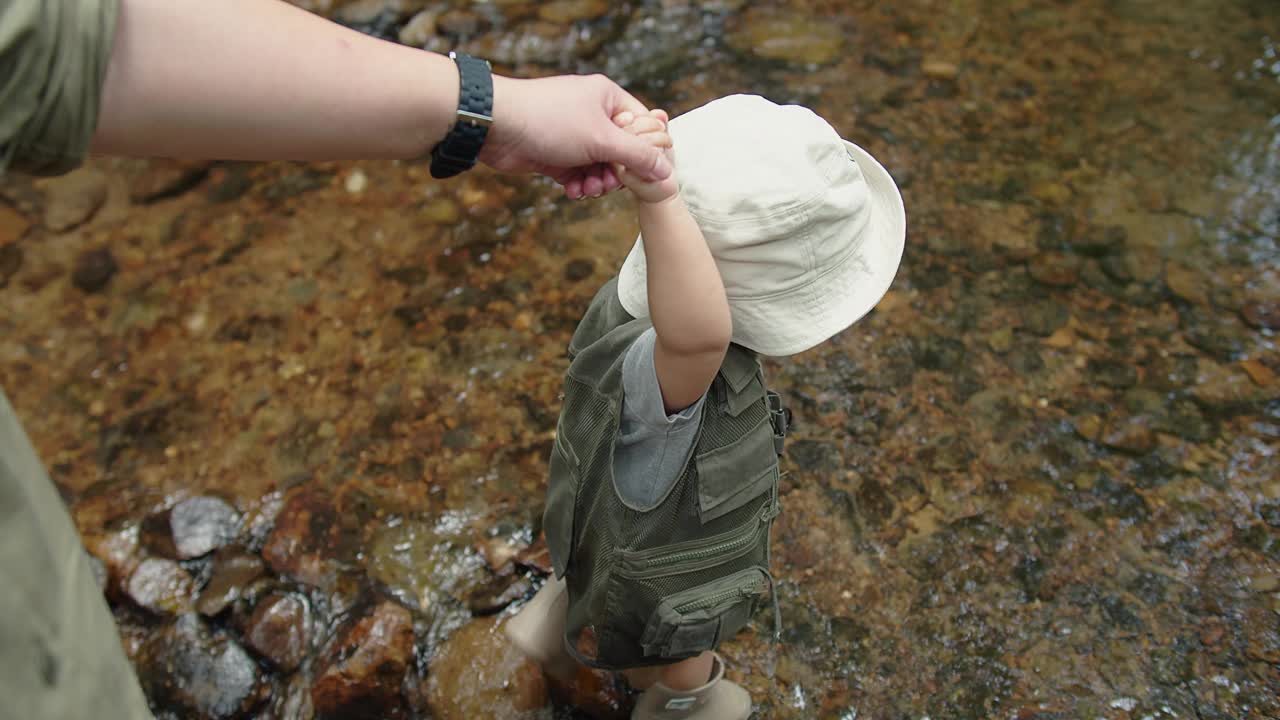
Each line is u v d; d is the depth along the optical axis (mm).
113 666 751
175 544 2059
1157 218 2670
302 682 1843
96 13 715
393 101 878
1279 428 2176
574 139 984
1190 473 2105
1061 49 3248
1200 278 2510
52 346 2477
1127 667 1806
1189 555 1971
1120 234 2631
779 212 1172
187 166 2947
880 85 3119
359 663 1791
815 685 1805
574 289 2555
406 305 2539
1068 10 3414
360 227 2750
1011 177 2807
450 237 2711
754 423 1301
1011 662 1823
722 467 1274
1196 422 2197
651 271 1096
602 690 1750
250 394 2357
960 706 1768
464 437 2248
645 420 1227
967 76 3150
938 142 2918
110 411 2334
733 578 1372
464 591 1967
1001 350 2367
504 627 1896
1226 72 3133
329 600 1950
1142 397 2254
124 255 2693
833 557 1992
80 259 2682
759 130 1198
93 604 741
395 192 2855
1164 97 3049
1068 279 2521
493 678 1817
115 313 2549
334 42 857
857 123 2980
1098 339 2381
